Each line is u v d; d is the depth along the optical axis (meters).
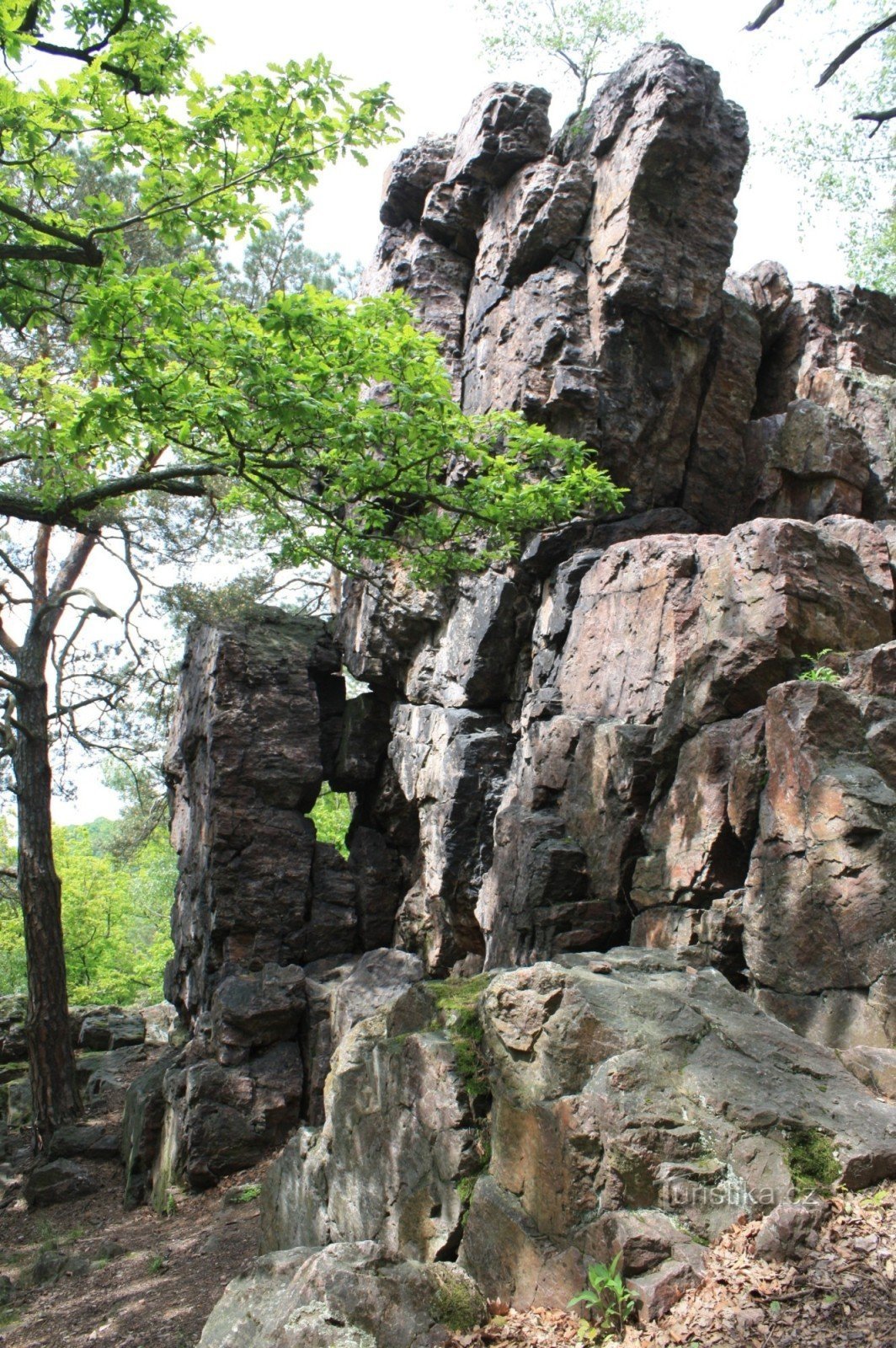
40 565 23.08
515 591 15.21
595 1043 5.44
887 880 7.08
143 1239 12.80
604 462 15.07
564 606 13.97
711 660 10.02
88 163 21.17
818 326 17.39
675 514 15.16
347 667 18.31
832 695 7.96
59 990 19.36
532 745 12.51
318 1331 4.82
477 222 17.09
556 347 15.20
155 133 10.50
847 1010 7.04
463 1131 5.78
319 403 10.59
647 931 9.81
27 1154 18.52
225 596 19.45
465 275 17.45
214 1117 14.55
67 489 12.16
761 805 8.25
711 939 8.65
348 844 19.12
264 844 17.00
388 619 17.02
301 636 18.78
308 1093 15.07
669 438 15.35
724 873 9.24
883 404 16.55
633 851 10.67
